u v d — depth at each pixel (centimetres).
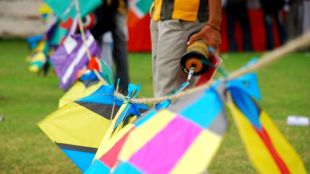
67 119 527
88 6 930
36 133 854
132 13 1102
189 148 331
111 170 396
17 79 1426
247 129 324
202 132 332
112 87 533
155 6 560
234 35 2158
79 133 523
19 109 1031
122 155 359
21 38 2566
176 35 536
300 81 1438
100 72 621
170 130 348
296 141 809
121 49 1035
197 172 319
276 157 334
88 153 518
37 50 1436
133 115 477
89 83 611
